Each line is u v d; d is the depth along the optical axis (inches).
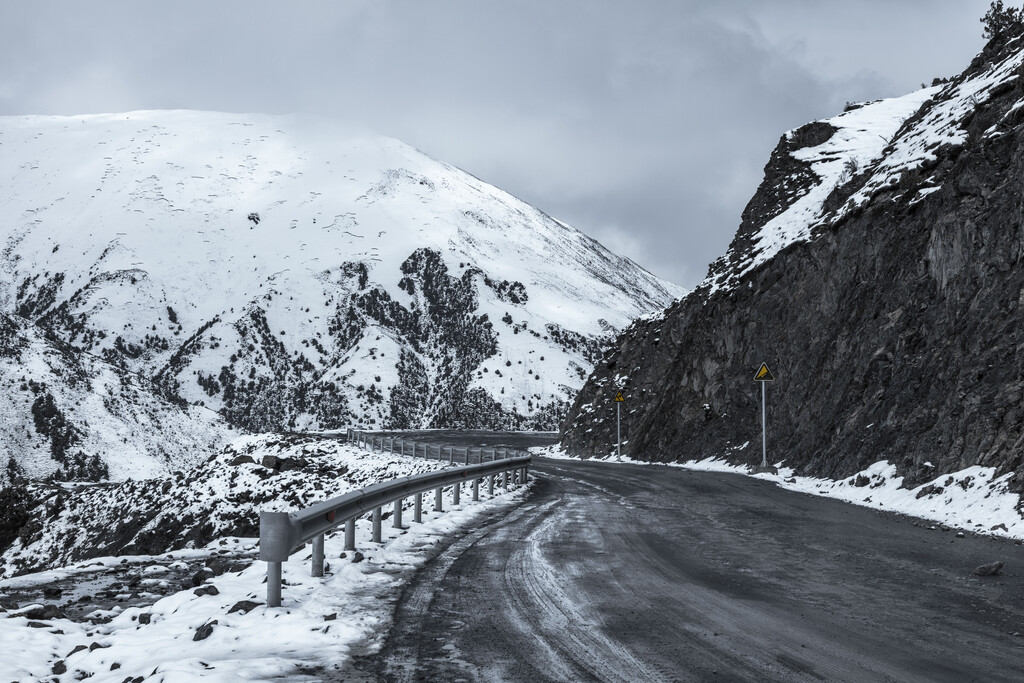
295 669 243.0
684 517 647.8
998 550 466.0
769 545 494.6
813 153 1860.2
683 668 243.6
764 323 1349.7
